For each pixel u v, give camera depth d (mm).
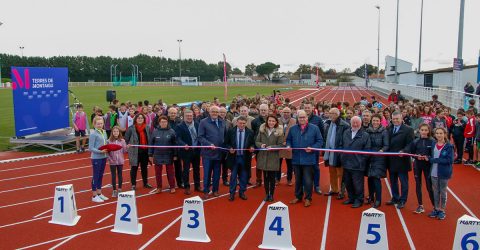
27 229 7918
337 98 49094
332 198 9836
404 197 8922
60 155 15617
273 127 9391
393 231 7664
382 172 8867
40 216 8664
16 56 116000
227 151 9750
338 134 9359
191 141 10086
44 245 7164
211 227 7938
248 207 9141
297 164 9164
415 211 8641
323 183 11398
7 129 22125
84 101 41031
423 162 8445
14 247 7078
